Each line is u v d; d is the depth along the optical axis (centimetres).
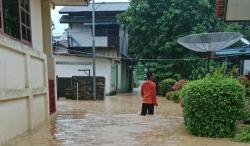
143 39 3028
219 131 814
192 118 837
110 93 3009
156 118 1178
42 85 1101
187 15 2827
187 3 2839
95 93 2223
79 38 3212
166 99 2284
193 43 1473
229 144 736
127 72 4094
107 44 3189
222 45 1439
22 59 867
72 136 812
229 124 818
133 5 3011
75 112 1382
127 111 1441
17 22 890
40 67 1080
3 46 715
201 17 2830
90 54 2880
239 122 949
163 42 2909
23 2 943
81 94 2236
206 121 820
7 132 738
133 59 3166
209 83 833
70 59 2817
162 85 2712
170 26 2878
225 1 1110
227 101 812
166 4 2922
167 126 982
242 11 1121
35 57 1002
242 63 2111
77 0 1476
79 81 2242
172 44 2830
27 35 989
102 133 855
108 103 1916
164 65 2916
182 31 2875
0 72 701
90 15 3231
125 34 3762
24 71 884
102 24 3181
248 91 1142
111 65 3062
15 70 806
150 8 2953
